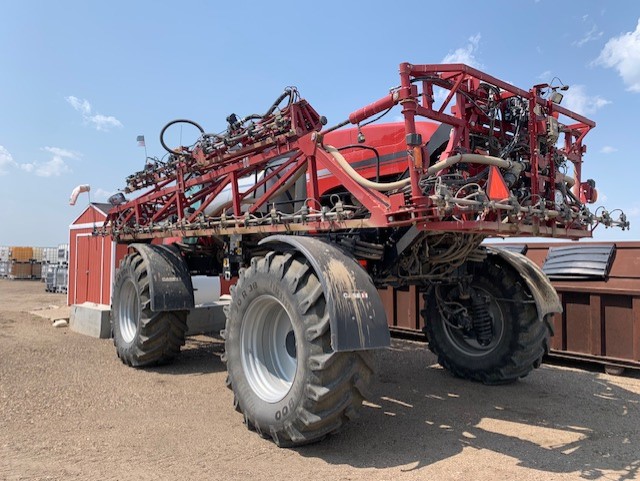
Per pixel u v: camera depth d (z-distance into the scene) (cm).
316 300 329
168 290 571
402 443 359
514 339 491
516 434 382
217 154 520
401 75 339
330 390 314
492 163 353
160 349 583
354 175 390
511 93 397
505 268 495
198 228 545
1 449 339
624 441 369
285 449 344
